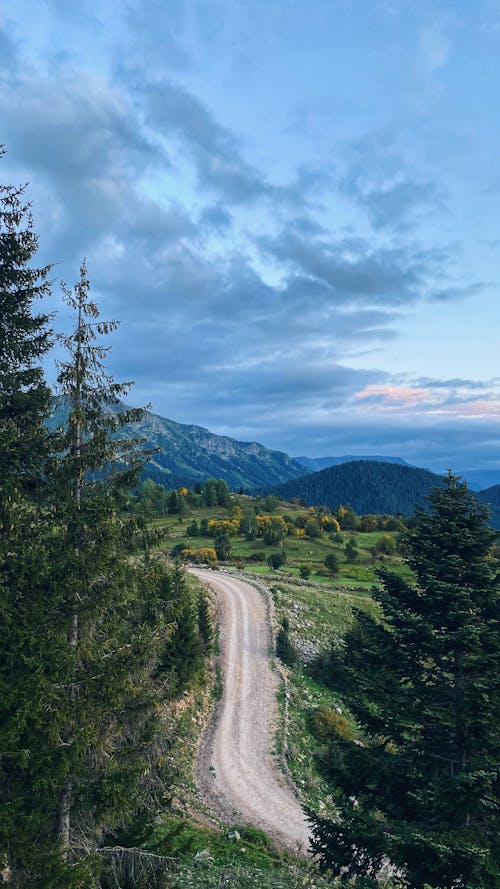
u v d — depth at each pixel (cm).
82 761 943
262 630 4747
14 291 1145
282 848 2120
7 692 859
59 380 1048
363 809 1423
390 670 1519
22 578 948
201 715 3272
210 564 7506
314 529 11462
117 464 1091
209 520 11706
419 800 1256
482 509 1530
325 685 4028
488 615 1495
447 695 1453
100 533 1001
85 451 1064
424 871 1195
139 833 1190
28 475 1041
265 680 3850
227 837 2092
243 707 3447
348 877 1391
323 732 3288
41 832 950
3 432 1008
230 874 1750
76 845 967
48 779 858
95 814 964
